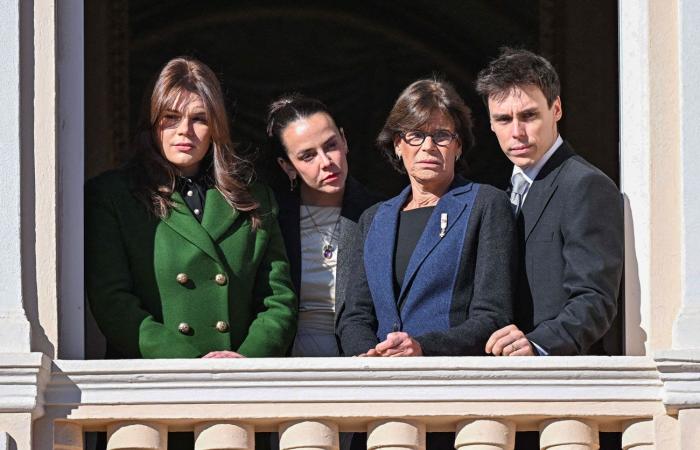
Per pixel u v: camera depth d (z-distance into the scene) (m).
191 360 9.72
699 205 10.08
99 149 18.02
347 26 22.06
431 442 10.44
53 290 9.86
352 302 10.61
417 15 21.80
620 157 10.60
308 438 9.68
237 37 21.94
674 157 10.16
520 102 10.55
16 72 9.97
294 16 21.95
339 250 11.07
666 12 10.26
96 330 11.13
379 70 22.22
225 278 10.38
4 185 9.88
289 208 11.26
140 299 10.35
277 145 11.32
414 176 10.61
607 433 10.41
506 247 10.30
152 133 10.57
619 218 10.28
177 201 10.46
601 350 11.08
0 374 9.50
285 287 10.59
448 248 10.34
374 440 9.73
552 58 18.34
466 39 21.75
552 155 10.59
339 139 11.21
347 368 9.73
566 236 10.27
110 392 9.68
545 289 10.32
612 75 18.00
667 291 10.06
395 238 10.56
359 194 11.32
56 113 10.01
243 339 10.45
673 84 10.20
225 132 10.60
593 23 18.11
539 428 9.88
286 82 22.20
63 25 10.14
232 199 10.53
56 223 9.93
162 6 21.28
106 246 10.30
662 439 9.77
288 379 9.72
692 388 9.70
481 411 9.72
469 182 10.63
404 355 9.95
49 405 9.64
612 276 10.12
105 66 18.12
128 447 9.68
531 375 9.77
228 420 9.72
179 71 10.59
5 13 10.00
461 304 10.30
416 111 10.57
